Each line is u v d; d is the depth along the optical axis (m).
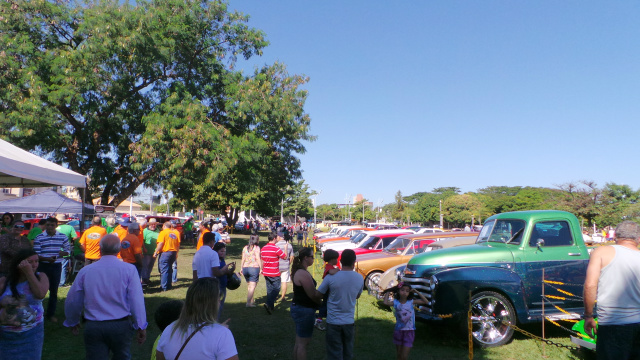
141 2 21.61
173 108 20.20
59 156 21.81
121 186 24.98
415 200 181.12
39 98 17.94
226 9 23.20
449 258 7.27
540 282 7.05
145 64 20.45
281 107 22.55
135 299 4.07
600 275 3.74
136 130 22.80
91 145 22.47
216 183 20.53
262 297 10.77
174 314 3.00
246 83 22.44
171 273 11.48
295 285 5.21
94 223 9.58
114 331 3.94
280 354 6.30
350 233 25.33
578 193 47.22
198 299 2.60
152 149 19.39
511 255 7.19
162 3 21.80
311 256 5.35
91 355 3.93
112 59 20.19
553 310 7.00
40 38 19.98
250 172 23.41
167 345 2.56
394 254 11.90
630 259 3.64
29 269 3.78
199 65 23.52
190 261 18.72
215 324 2.60
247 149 21.45
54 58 19.25
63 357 5.88
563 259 7.21
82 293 4.02
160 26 21.41
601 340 3.68
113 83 20.38
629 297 3.61
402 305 5.54
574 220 7.50
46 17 19.80
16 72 18.20
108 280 3.99
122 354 4.04
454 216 102.19
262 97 22.09
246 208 46.75
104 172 23.55
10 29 19.00
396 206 124.75
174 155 19.62
